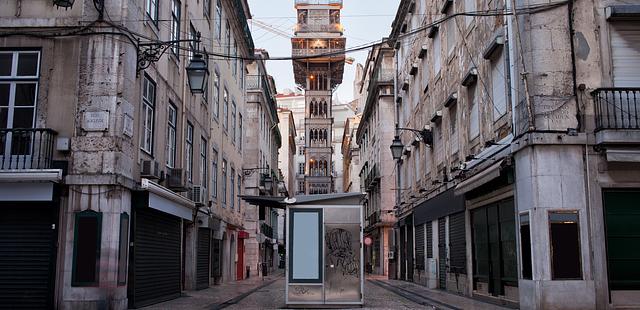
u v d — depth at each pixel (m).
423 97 25.97
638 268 12.25
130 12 13.35
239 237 32.81
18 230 12.34
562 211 12.20
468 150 18.05
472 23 17.55
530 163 12.44
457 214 19.73
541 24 12.88
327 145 79.88
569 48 12.77
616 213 12.38
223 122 27.34
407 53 30.83
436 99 22.95
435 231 23.11
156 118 15.63
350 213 14.95
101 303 11.98
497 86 15.16
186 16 19.05
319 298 14.62
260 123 42.25
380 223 39.78
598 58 12.78
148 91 15.23
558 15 12.90
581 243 12.12
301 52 81.69
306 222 14.88
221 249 27.53
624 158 11.98
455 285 19.94
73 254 12.13
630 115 12.21
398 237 32.69
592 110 12.55
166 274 16.41
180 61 18.52
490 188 15.67
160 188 14.24
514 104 13.45
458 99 19.23
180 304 15.02
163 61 16.45
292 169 84.75
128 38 13.15
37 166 12.22
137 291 13.63
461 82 18.58
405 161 31.02
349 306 14.65
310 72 81.50
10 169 12.01
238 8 29.33
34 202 12.28
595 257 12.09
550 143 12.34
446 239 21.30
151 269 14.88
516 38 13.34
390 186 39.94
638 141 11.97
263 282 29.20
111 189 12.40
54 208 12.27
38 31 12.96
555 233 12.13
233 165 30.80
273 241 52.28
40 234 12.30
